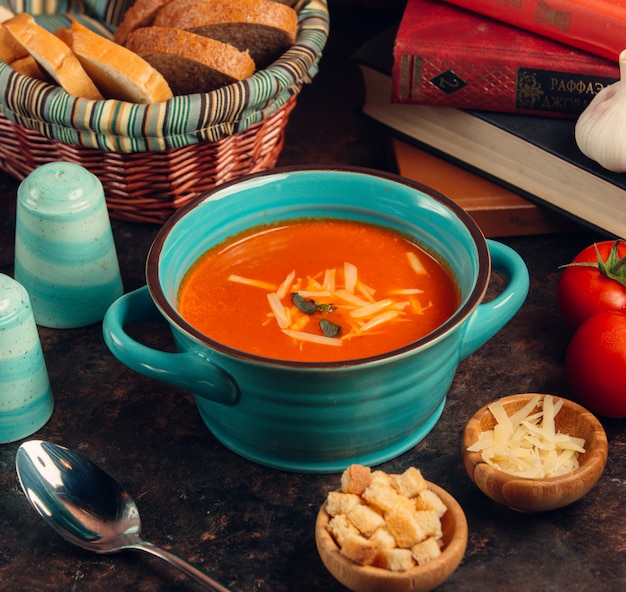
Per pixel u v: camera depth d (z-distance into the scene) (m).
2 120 1.50
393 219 1.29
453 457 1.18
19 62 1.46
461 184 1.53
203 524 1.11
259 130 1.50
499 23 1.51
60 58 1.38
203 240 1.25
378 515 0.99
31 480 1.12
